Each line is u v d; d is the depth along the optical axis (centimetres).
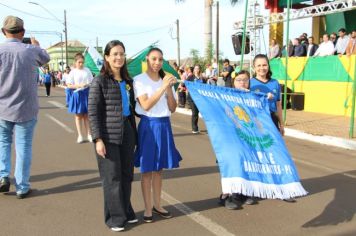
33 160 800
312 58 1650
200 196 585
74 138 1048
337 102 1556
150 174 484
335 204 559
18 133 563
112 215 459
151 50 462
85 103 954
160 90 451
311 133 1120
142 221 490
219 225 481
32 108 562
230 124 475
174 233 457
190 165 768
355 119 1405
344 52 1541
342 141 1000
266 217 507
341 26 2072
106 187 451
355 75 1045
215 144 458
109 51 442
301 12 1697
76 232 459
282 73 1802
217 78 1528
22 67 548
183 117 1587
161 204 552
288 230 470
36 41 595
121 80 455
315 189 628
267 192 452
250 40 1695
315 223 491
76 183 645
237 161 451
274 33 2056
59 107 1922
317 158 858
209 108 477
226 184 443
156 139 466
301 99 1688
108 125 438
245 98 514
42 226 476
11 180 655
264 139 489
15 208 533
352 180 682
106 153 443
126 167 461
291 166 482
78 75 944
